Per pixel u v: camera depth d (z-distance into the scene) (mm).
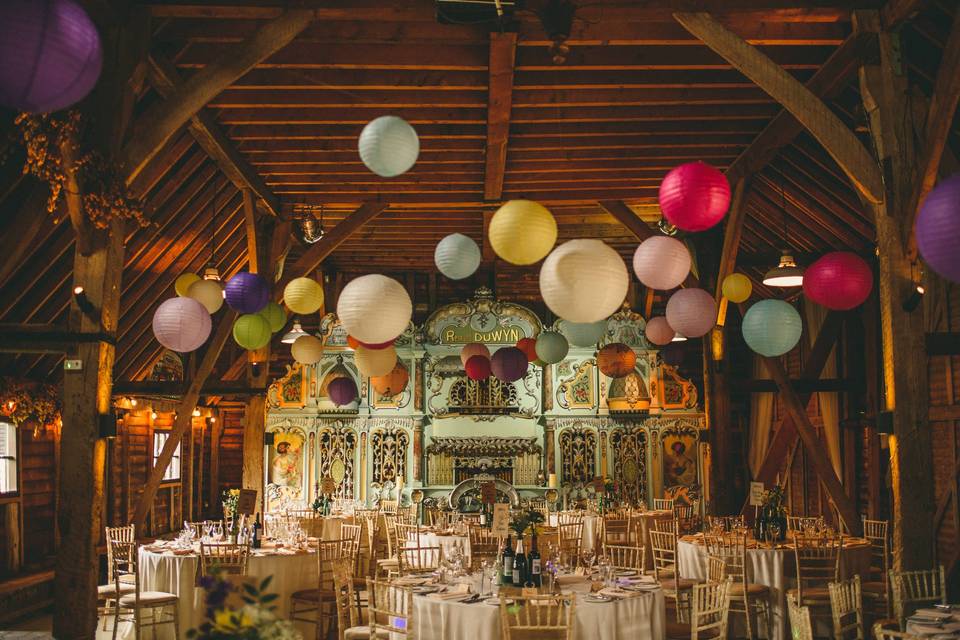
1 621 9922
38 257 9422
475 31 8234
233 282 8250
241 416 19031
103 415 7355
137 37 7520
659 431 16453
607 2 7684
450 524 13094
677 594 8875
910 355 7480
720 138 11148
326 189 13000
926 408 7422
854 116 8797
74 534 7141
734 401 17906
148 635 9156
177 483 16719
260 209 12898
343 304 6293
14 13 3625
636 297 17781
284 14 7684
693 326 8273
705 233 13742
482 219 15031
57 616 7059
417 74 9281
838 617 6039
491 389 16734
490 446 16406
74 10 3791
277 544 10219
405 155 5301
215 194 11828
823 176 11117
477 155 11891
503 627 5668
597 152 11719
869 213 10648
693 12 7781
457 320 16781
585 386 16609
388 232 15992
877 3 7773
